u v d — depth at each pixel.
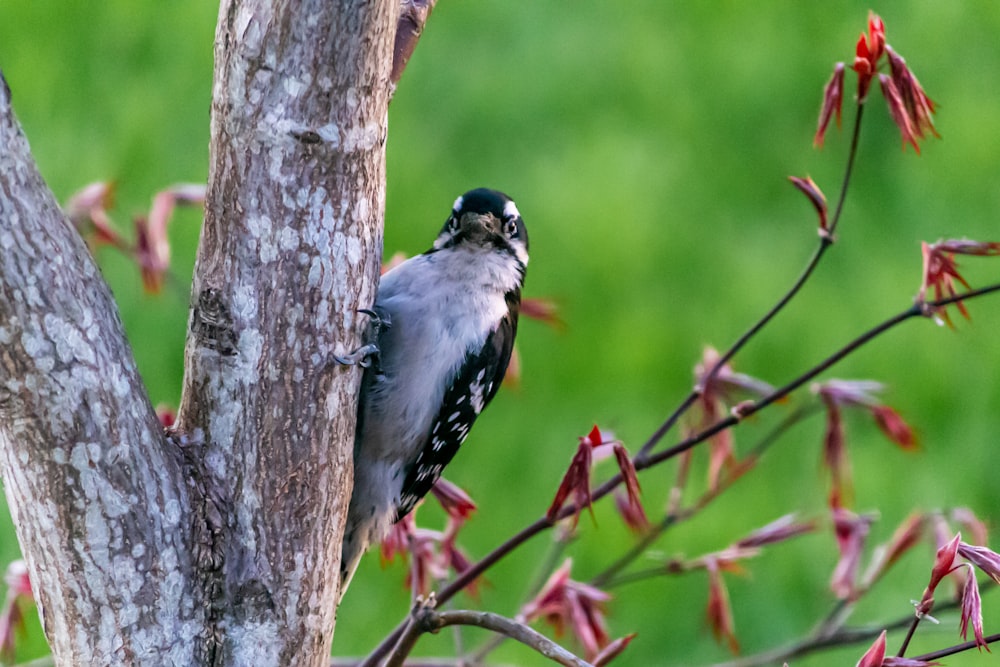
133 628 5.29
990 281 15.88
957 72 17.95
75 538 5.14
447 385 7.63
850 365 14.88
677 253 15.74
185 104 16.05
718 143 16.98
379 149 5.77
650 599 12.66
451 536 7.74
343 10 5.38
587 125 17.00
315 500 5.73
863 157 16.98
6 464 5.16
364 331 6.12
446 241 8.01
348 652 11.95
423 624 6.07
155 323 13.99
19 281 4.81
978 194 16.61
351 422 5.89
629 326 15.00
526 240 8.42
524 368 14.64
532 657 12.37
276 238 5.54
